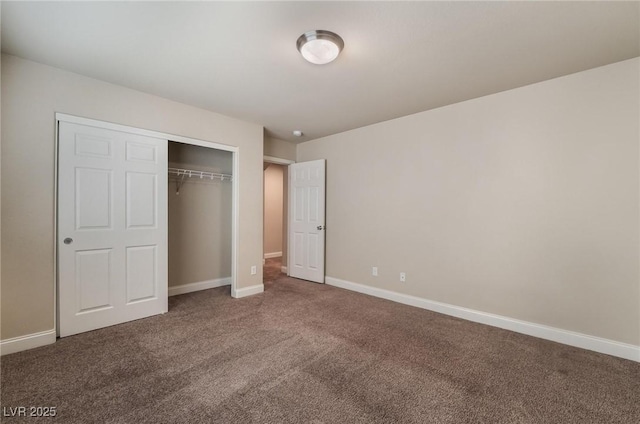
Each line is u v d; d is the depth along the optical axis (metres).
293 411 1.61
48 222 2.36
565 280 2.47
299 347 2.35
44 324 2.34
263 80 2.58
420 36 1.91
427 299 3.32
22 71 2.23
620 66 2.23
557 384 1.88
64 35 1.93
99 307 2.67
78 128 2.52
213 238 4.22
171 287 3.79
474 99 2.97
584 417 1.58
